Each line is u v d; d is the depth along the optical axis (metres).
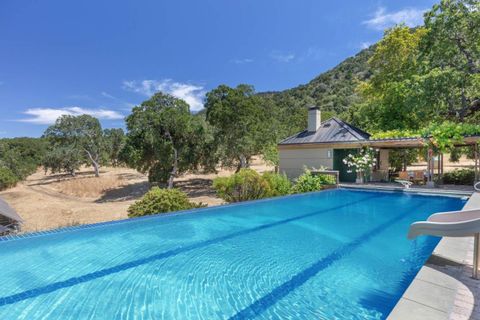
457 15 15.06
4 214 13.53
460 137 11.60
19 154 50.53
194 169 27.12
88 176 42.75
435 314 2.44
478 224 3.10
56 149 42.38
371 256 5.08
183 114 24.61
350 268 4.57
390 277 4.21
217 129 23.83
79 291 3.88
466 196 10.56
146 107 24.59
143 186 31.00
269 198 10.80
